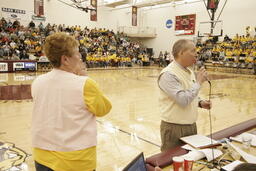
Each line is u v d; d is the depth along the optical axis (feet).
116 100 20.45
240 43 46.83
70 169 3.57
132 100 20.58
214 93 24.86
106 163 8.66
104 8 64.75
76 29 56.39
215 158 4.90
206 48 52.34
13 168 8.05
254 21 47.16
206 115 15.93
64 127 3.59
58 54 3.66
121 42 63.31
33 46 47.37
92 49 55.11
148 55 65.62
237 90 26.94
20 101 18.93
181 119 5.77
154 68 56.44
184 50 5.39
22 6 50.80
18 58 41.93
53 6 55.21
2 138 10.98
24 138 11.02
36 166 3.85
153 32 67.41
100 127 12.94
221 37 52.80
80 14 60.08
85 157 3.64
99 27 64.54
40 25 51.88
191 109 5.84
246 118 15.37
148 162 4.95
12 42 45.01
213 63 50.21
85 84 3.62
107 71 46.85
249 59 44.78
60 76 3.71
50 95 3.68
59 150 3.57
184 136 5.93
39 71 41.32
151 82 32.24
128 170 3.11
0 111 15.92
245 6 48.29
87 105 3.62
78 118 3.61
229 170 4.19
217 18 53.16
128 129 12.71
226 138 6.13
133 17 63.98
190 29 58.59
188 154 4.93
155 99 21.16
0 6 48.16
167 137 6.00
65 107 3.59
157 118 14.99
